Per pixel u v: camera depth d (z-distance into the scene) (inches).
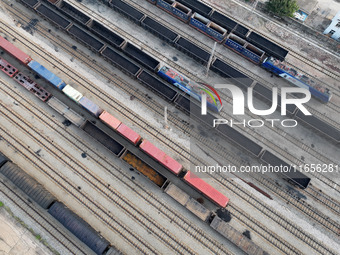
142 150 1798.7
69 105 1955.0
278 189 1756.9
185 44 2160.4
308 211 1701.5
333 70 2162.9
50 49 2138.3
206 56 2130.9
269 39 2263.8
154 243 1610.5
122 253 1521.9
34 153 1804.9
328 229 1658.5
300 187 1716.3
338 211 1707.7
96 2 2336.4
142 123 1924.2
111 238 1610.5
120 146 1795.0
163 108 1972.2
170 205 1700.3
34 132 1862.7
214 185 1759.4
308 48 2231.8
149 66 2023.9
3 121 1886.1
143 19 2226.9
